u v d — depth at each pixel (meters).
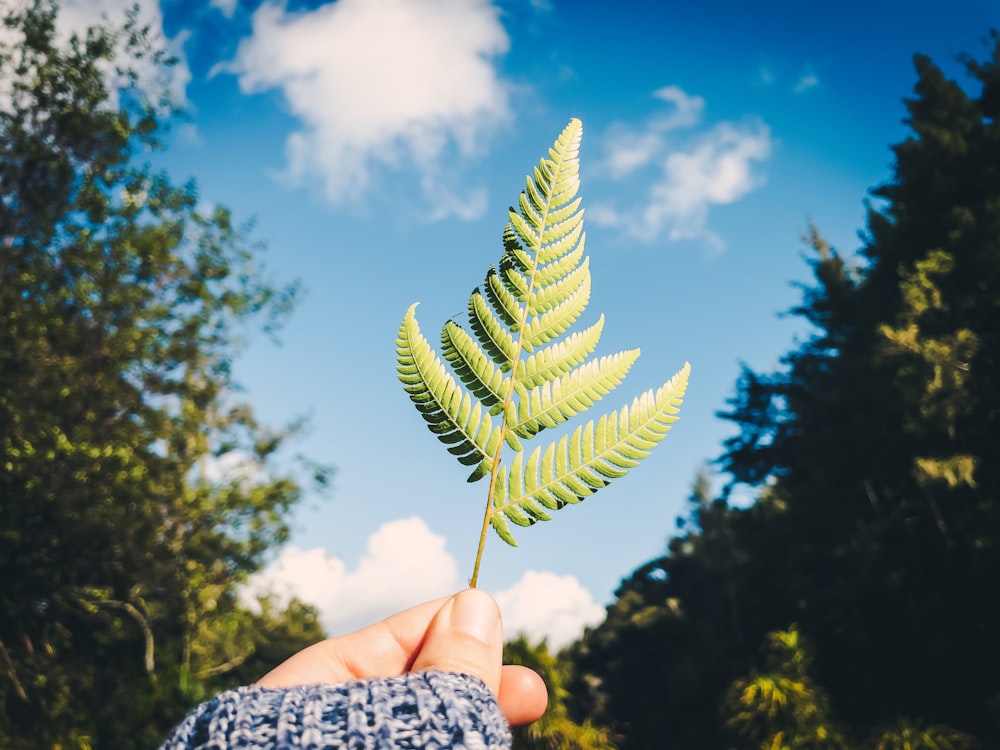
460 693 0.58
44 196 13.84
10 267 13.36
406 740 0.53
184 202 15.23
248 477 16.11
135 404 14.73
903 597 18.41
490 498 0.73
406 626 0.94
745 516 30.88
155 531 14.55
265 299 16.12
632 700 32.12
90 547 13.76
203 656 18.67
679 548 38.97
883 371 21.47
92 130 14.08
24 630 13.73
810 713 13.93
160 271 14.70
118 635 15.66
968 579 17.92
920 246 24.56
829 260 29.53
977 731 16.47
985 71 27.20
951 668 17.44
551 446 0.73
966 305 20.53
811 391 30.80
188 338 15.20
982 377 19.41
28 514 12.41
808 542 23.80
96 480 12.91
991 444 19.20
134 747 13.71
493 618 0.82
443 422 0.74
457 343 0.76
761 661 24.22
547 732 13.11
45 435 12.22
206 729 0.55
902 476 21.39
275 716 0.54
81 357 13.79
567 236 0.79
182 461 15.60
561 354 0.75
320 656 0.94
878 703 17.94
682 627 33.12
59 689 13.55
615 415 0.73
